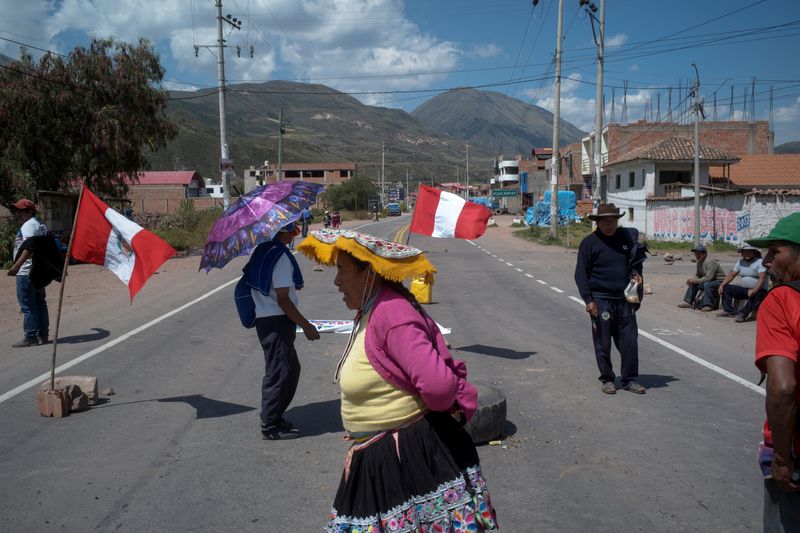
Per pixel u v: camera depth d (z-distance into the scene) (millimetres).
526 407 6293
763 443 2688
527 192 86500
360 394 2564
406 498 2492
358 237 2602
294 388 5480
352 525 2553
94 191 27406
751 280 11633
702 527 3908
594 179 32344
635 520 3998
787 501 2561
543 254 28219
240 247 5035
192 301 13789
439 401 2391
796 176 43969
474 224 8531
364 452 2572
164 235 30125
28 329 9211
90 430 5727
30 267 9094
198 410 6281
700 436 5477
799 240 2488
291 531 3893
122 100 26062
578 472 4727
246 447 5281
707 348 9211
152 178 74688
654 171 40031
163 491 4469
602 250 6691
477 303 13555
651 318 11938
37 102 24359
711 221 31781
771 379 2416
